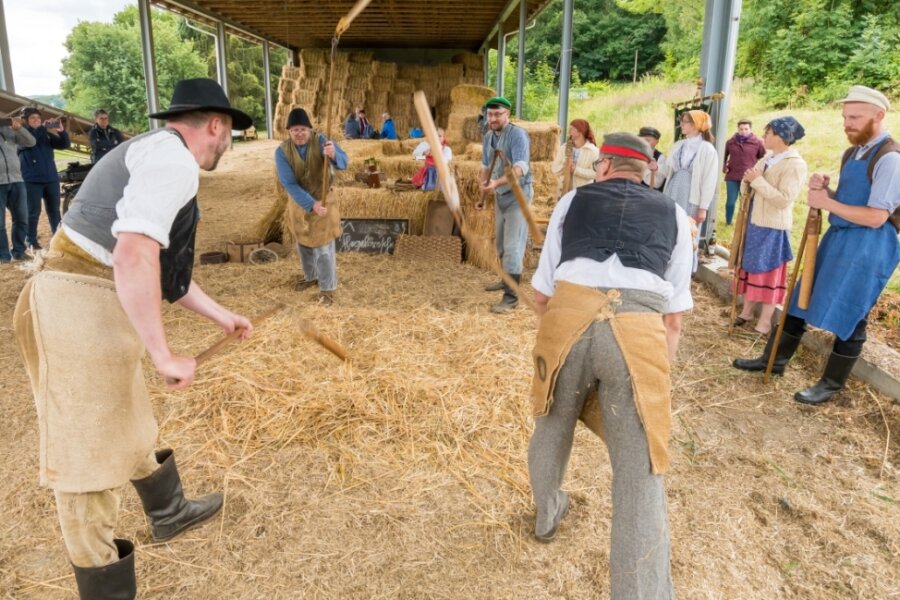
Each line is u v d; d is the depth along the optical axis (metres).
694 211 5.16
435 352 4.18
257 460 3.00
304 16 18.03
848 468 3.01
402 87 21.41
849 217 3.22
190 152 1.80
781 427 3.38
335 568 2.34
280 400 3.47
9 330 4.59
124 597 1.99
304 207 4.95
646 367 1.84
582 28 28.52
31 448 3.06
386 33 20.84
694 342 4.52
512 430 3.25
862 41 12.90
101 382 1.83
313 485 2.82
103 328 1.81
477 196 6.78
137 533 2.49
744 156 7.66
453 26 19.34
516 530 2.55
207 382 3.64
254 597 2.21
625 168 2.07
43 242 7.58
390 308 5.13
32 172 6.73
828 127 10.25
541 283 2.14
